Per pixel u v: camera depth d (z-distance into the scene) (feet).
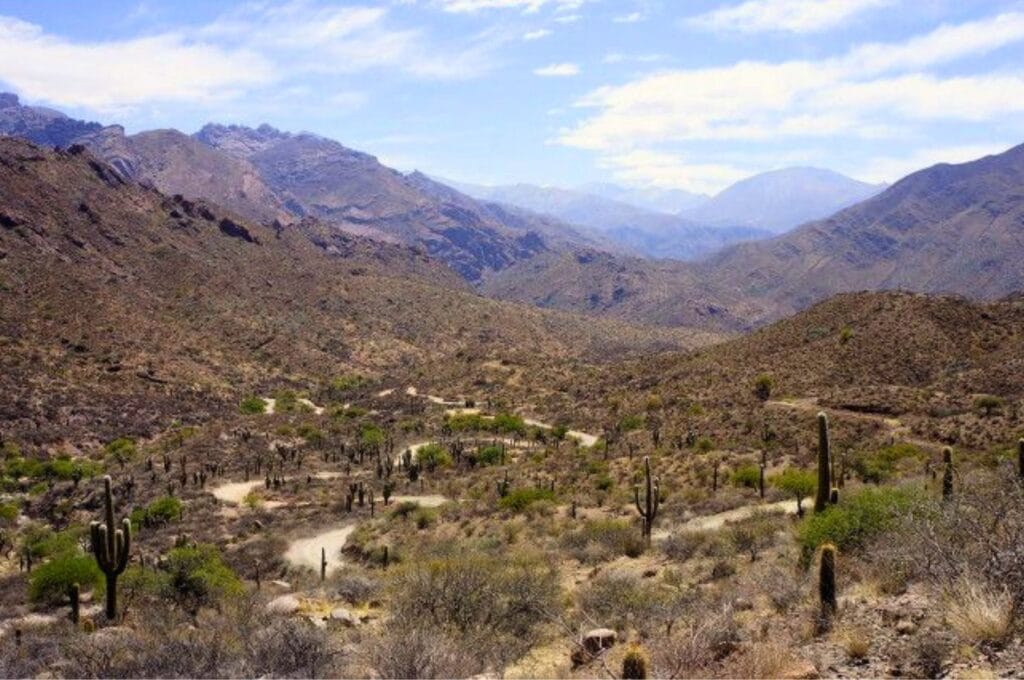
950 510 31.60
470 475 218.59
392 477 231.09
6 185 564.30
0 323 392.88
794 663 24.73
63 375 358.43
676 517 109.91
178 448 285.23
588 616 40.52
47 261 497.46
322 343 582.76
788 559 53.78
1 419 291.58
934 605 26.84
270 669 33.96
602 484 159.22
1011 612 22.95
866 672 23.27
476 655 34.35
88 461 263.08
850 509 44.78
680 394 279.90
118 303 489.67
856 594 32.68
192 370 435.12
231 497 209.46
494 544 104.73
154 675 35.42
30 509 207.92
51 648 48.52
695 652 27.07
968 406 192.85
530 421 328.90
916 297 299.17
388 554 117.60
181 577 84.89
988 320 278.46
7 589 113.80
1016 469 44.01
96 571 97.35
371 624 49.39
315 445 301.43
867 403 208.13
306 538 155.12
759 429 201.05
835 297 335.26
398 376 497.05
